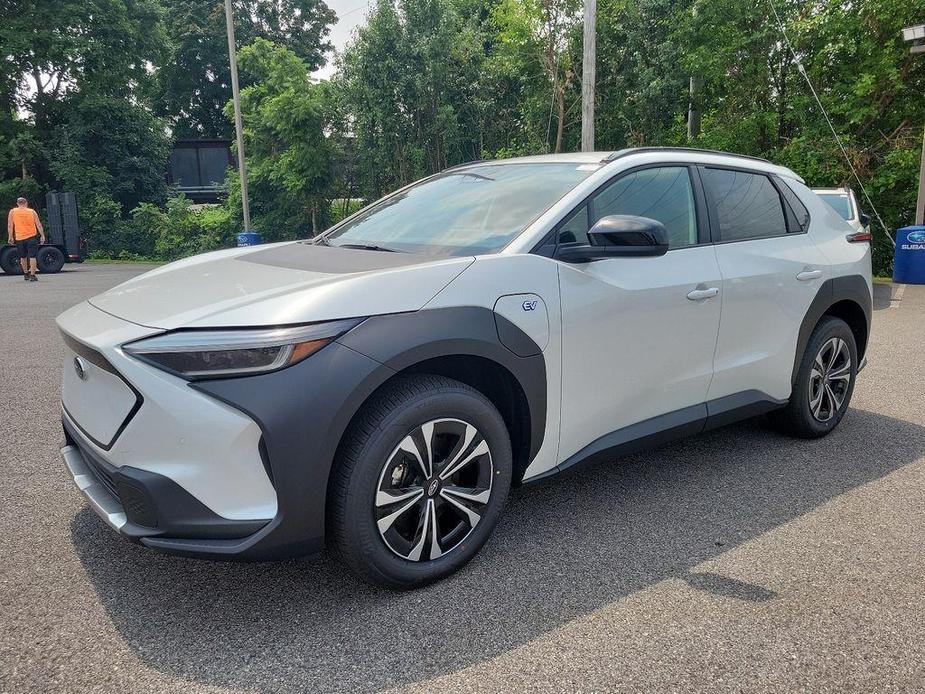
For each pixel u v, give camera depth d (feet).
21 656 7.28
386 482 8.00
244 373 7.22
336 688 6.82
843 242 14.23
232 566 9.16
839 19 51.26
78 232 64.59
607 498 11.27
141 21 97.96
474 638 7.59
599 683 6.87
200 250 89.66
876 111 50.57
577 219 9.94
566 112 71.36
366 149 80.28
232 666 7.15
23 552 9.50
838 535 10.00
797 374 13.29
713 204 11.89
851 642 7.52
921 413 15.92
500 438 8.91
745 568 9.07
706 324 11.19
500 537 9.95
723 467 12.60
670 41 61.67
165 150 99.35
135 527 7.53
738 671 7.04
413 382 8.21
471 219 10.44
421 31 76.18
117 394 7.73
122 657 7.29
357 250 10.46
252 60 86.94
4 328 28.07
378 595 8.46
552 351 9.23
